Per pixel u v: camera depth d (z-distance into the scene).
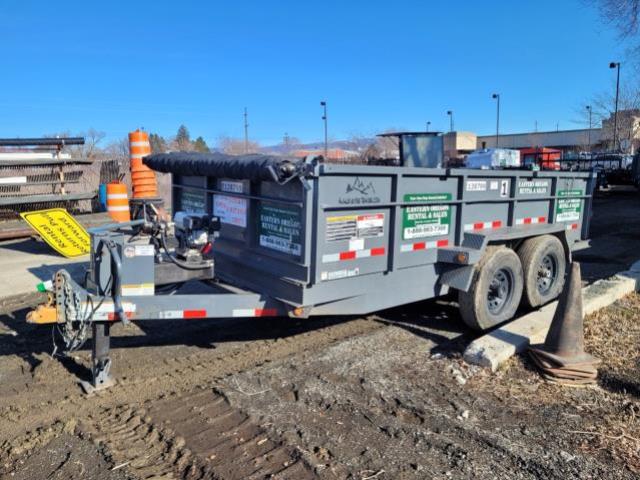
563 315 4.63
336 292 4.52
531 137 63.06
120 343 5.25
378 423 3.77
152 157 5.99
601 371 4.64
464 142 48.31
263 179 4.24
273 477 3.15
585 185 7.32
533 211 6.43
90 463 3.30
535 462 3.32
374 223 4.67
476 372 4.62
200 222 4.78
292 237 4.44
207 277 4.81
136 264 4.18
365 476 3.18
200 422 3.77
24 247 10.40
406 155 6.23
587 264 9.88
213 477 3.15
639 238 13.22
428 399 4.13
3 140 11.64
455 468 3.27
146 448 3.47
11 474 3.20
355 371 4.61
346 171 4.32
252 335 5.51
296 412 3.91
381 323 5.93
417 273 5.15
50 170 12.69
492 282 5.64
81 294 4.03
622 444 3.53
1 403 4.04
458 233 5.43
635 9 14.14
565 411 3.98
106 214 12.29
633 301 6.68
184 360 4.85
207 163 4.91
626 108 40.75
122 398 4.12
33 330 5.62
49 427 3.71
